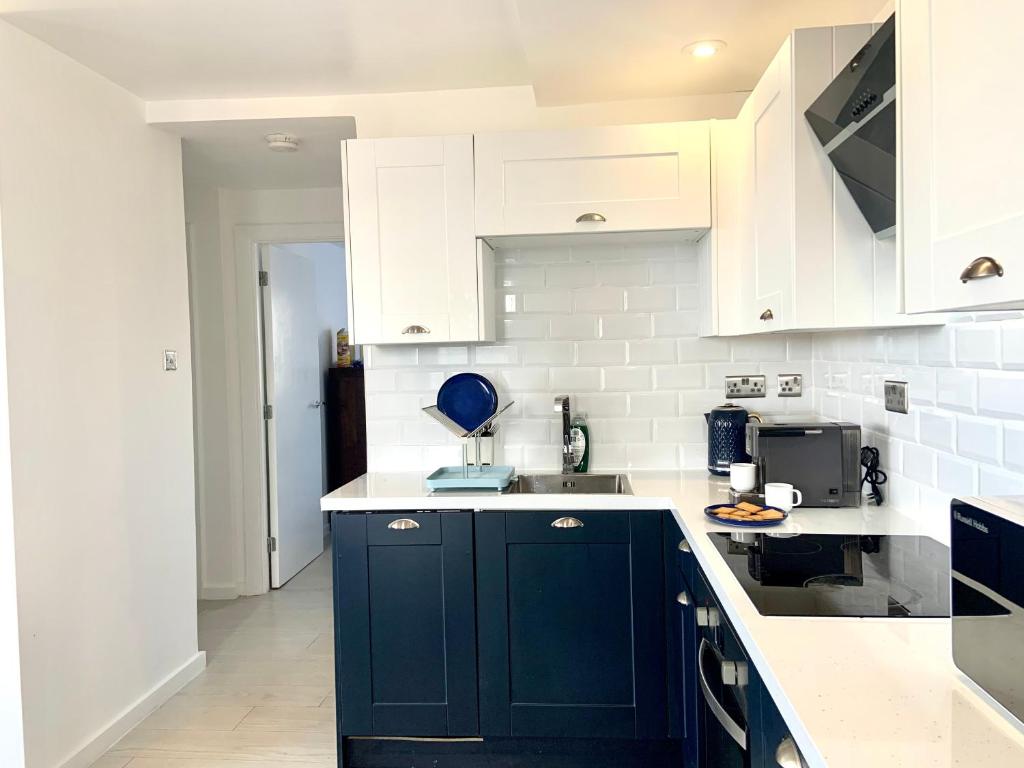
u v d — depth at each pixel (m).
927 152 1.06
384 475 2.83
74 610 2.34
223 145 3.18
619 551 2.30
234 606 3.92
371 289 2.59
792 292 1.76
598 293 2.87
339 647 2.37
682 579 2.11
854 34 1.71
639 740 2.35
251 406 4.07
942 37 1.01
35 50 2.25
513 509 2.33
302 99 2.86
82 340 2.41
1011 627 0.87
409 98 2.85
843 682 0.99
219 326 4.02
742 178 2.33
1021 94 0.82
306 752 2.47
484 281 2.59
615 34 2.22
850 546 1.70
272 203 3.99
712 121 2.47
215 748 2.49
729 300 2.47
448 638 2.34
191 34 2.28
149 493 2.77
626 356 2.88
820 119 1.62
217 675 3.06
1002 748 0.81
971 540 0.96
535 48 2.32
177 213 3.02
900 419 2.01
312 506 4.76
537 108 2.83
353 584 2.37
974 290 0.93
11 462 2.09
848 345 2.42
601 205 2.50
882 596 1.35
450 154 2.55
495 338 2.86
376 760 2.43
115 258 2.60
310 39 2.34
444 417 2.69
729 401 2.85
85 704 2.38
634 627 2.29
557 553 2.31
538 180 2.52
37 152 2.24
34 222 2.21
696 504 2.18
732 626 1.37
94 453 2.45
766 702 1.10
